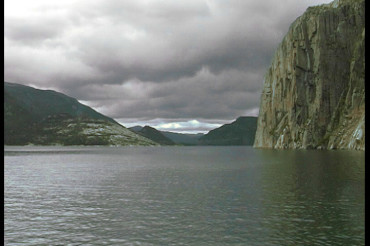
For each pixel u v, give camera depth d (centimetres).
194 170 10081
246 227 3341
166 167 11594
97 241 2983
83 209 4269
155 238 3042
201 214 3909
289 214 3828
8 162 14875
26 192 5725
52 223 3581
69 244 2912
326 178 6788
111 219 3728
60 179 7750
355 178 6694
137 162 14938
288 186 5897
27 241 3002
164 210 4156
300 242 2884
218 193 5375
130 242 2945
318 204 4331
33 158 18862
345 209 4041
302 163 10688
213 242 2914
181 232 3206
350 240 2922
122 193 5544
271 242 2895
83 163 14225
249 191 5484
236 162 13138
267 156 15725
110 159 17912
